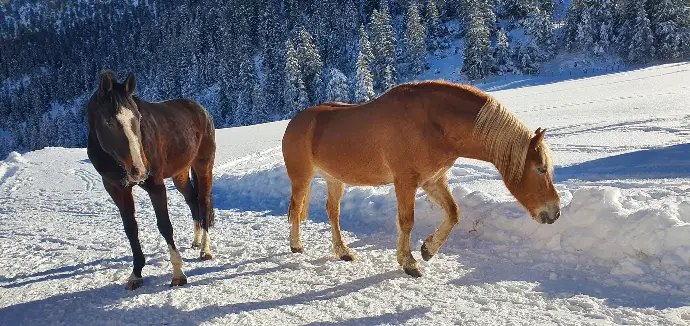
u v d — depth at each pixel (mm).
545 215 3838
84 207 9508
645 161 7461
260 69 75625
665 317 3078
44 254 6188
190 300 4105
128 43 126062
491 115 3889
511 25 62125
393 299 3816
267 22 80688
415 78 59375
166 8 132750
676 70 30469
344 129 4582
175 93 85812
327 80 60125
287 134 5176
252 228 6777
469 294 3785
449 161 4238
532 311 3377
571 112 16078
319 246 5605
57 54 135875
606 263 3998
